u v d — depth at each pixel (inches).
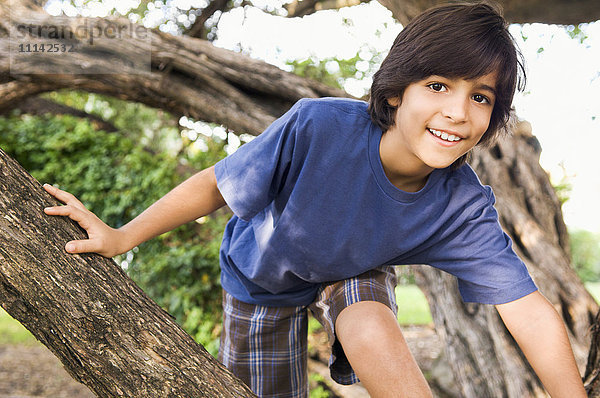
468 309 118.6
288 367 67.2
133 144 243.9
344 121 52.4
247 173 52.9
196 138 202.5
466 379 114.8
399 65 47.3
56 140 236.2
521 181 130.6
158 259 210.2
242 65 164.2
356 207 52.9
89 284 42.6
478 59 43.8
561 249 126.2
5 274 40.3
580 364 102.1
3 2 170.2
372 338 45.7
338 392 179.6
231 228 69.7
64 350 41.7
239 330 67.4
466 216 54.5
